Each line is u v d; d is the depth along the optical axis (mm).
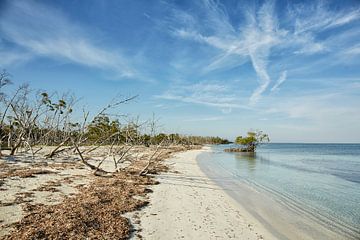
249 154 73125
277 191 20906
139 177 21703
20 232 8625
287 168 37469
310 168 38594
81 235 8859
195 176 26359
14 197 12672
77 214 10508
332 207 16453
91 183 17438
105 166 28438
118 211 11930
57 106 35562
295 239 10820
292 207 16047
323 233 11734
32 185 15461
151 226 10781
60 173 20594
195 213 13070
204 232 10625
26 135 34188
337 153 86875
